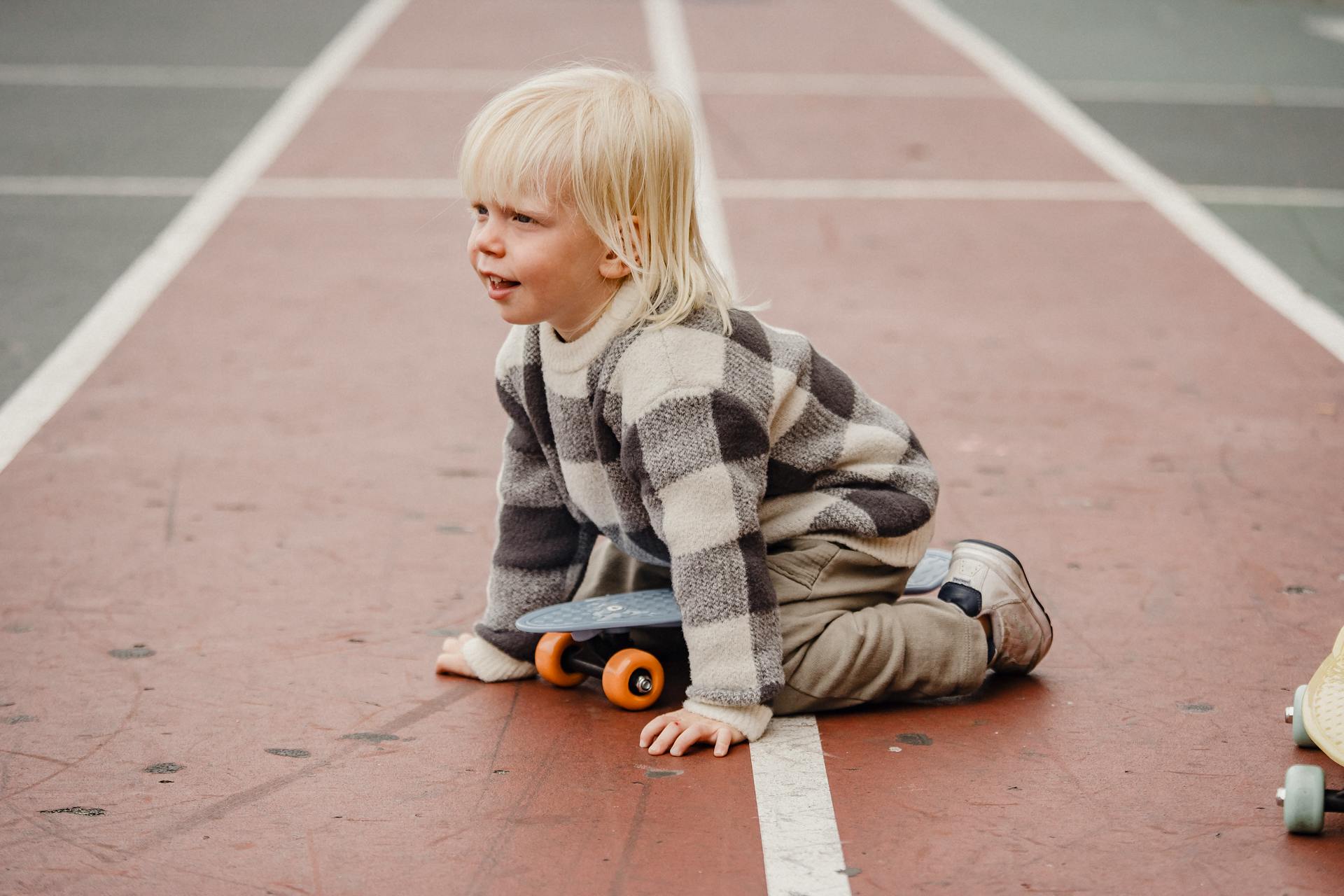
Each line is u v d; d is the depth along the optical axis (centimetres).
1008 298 668
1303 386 549
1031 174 916
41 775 284
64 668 330
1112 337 611
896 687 306
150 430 498
